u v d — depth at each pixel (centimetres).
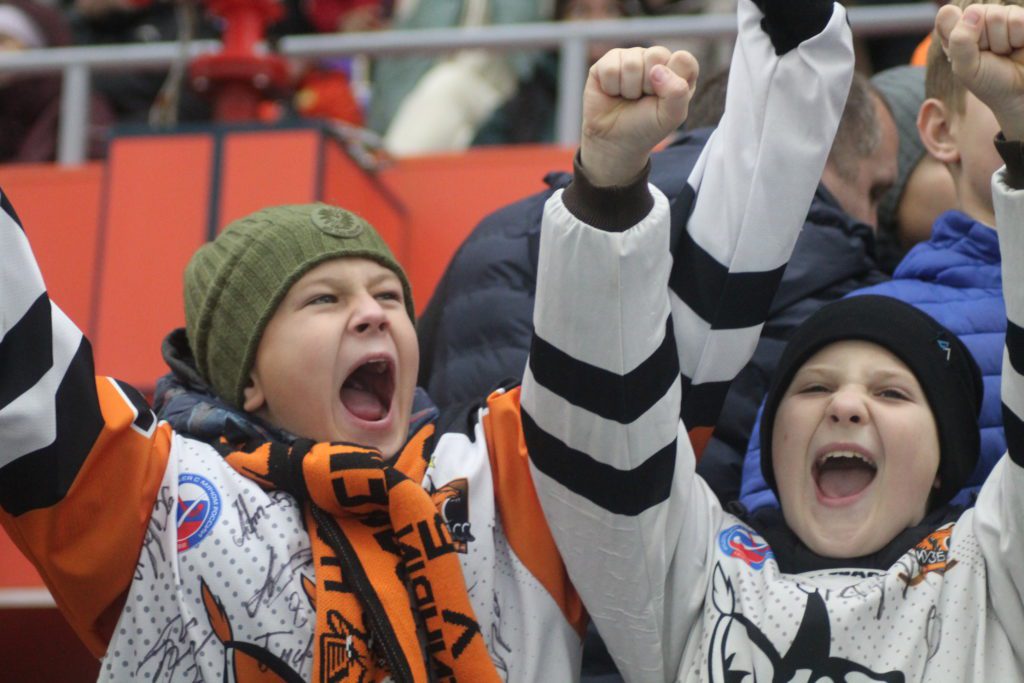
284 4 1848
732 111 782
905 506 754
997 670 697
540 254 698
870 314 776
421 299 1453
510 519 755
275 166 1398
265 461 737
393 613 707
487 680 704
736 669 714
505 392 788
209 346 804
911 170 1130
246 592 710
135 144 1427
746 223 763
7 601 983
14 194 1509
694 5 1739
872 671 704
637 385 698
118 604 730
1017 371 671
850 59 776
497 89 1720
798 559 754
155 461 726
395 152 1697
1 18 1761
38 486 695
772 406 787
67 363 700
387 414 793
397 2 2006
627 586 724
